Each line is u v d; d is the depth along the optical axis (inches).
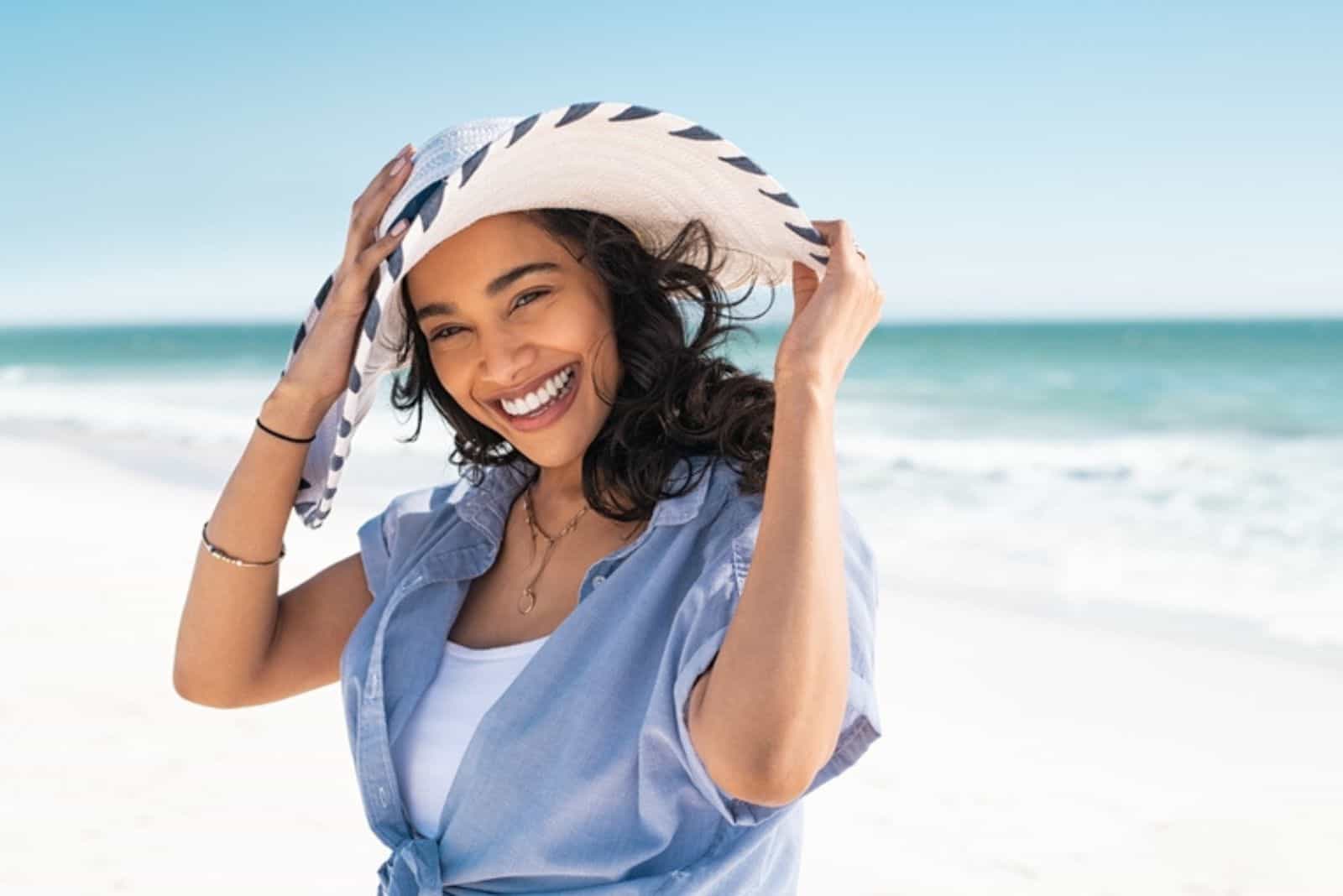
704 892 65.9
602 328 75.7
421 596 78.8
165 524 466.0
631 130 68.5
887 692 275.3
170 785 207.3
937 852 193.3
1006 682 282.5
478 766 68.4
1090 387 1405.0
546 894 67.7
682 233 75.4
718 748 58.7
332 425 83.7
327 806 199.9
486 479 84.0
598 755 66.4
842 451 776.9
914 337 2701.8
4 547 409.1
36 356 2628.0
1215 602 362.9
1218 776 225.5
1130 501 566.3
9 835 187.9
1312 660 301.1
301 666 89.0
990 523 506.9
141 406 1126.4
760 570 59.7
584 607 69.6
